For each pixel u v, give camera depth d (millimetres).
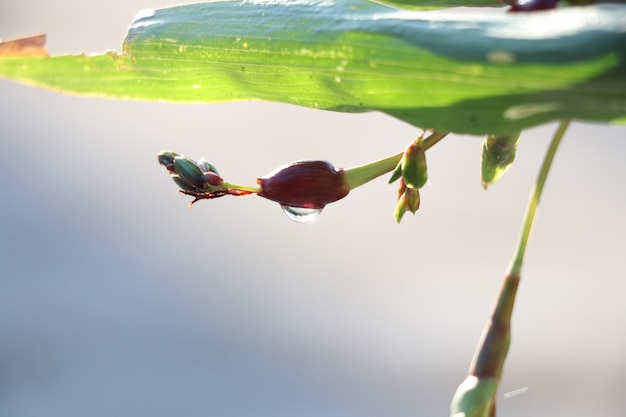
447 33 137
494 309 148
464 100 141
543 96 134
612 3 137
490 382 147
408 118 145
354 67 152
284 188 158
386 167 159
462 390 147
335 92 159
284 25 162
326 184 158
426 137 158
